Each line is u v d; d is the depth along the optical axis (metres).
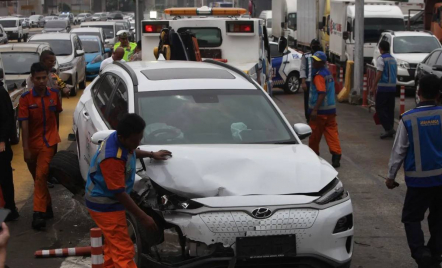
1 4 93.12
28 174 10.58
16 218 7.96
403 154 6.18
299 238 5.29
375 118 14.01
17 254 6.77
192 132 6.42
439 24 28.33
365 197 9.05
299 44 35.94
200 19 13.58
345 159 11.52
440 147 6.07
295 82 22.55
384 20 26.64
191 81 7.04
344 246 5.53
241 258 5.24
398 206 8.61
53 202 8.77
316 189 5.60
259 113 6.76
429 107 6.09
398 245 7.15
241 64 13.29
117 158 4.96
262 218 5.27
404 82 21.39
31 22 82.94
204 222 5.23
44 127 7.64
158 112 6.54
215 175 5.63
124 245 5.21
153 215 5.48
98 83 8.18
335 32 28.30
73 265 6.45
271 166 5.79
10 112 7.60
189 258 5.30
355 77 19.20
